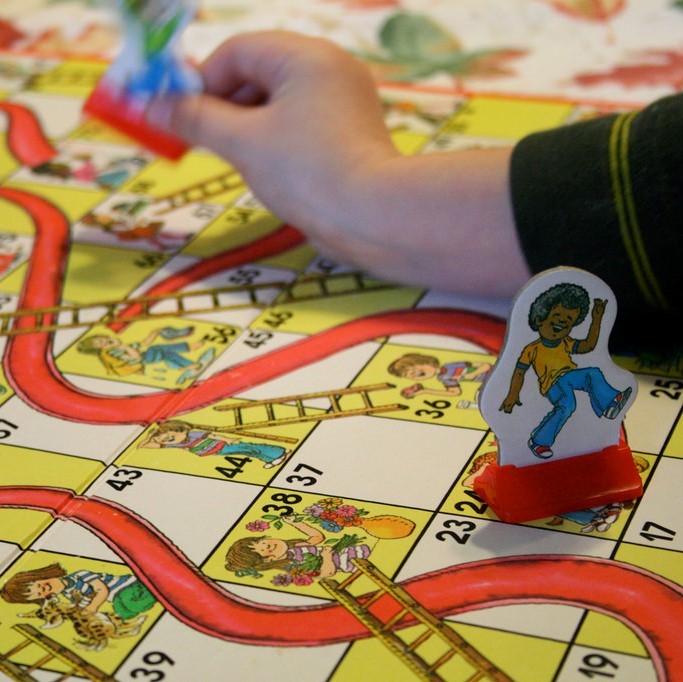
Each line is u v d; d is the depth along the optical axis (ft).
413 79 3.56
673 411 2.10
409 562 1.75
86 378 2.27
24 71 3.80
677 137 2.15
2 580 1.73
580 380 1.82
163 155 2.82
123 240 2.83
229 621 1.65
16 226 2.90
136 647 1.60
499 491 1.84
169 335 2.42
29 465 2.00
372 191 2.46
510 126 3.23
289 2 4.07
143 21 2.64
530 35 3.79
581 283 1.75
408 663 1.56
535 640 1.60
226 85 2.81
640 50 3.64
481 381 2.20
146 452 2.03
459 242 2.39
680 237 2.14
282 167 2.58
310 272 2.67
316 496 1.90
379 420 2.09
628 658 1.56
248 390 2.21
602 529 1.81
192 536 1.82
